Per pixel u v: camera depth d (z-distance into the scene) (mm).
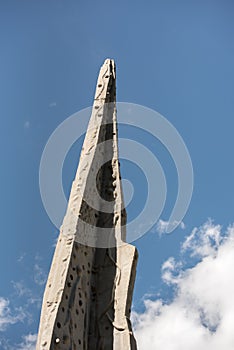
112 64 20109
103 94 19109
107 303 14570
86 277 14734
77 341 13516
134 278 15109
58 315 13227
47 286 13859
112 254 15469
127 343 13805
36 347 12617
